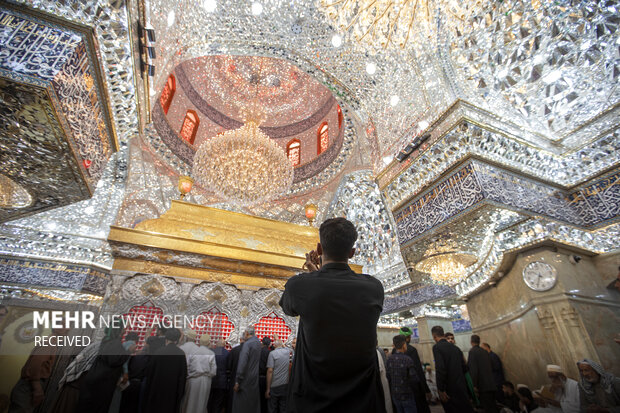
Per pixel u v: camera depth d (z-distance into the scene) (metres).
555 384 2.61
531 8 3.53
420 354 5.11
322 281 0.95
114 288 3.06
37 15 1.87
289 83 10.20
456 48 4.04
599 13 3.21
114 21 2.13
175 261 3.44
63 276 5.01
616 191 3.26
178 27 3.49
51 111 1.87
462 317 4.76
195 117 9.15
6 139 2.06
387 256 6.79
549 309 2.95
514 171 3.42
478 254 3.81
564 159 3.71
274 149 5.71
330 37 5.00
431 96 4.00
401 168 4.17
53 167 2.33
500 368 3.39
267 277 3.82
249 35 4.59
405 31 4.50
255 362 2.60
